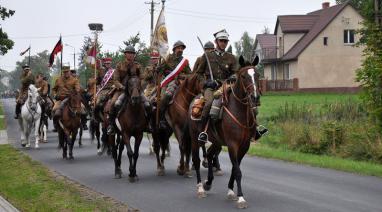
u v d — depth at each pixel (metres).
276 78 58.88
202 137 9.50
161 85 12.34
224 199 9.72
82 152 17.44
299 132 18.47
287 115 21.98
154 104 12.88
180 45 12.66
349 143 16.62
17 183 11.53
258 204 9.25
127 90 11.57
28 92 18.70
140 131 11.80
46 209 8.83
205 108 9.61
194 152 10.09
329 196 9.90
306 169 13.38
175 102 11.86
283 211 8.72
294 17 57.12
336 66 52.75
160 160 12.99
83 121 19.11
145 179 12.05
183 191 10.55
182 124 11.73
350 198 9.71
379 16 20.44
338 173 12.70
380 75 15.94
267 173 12.73
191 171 12.95
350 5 52.56
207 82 9.82
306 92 50.41
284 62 55.94
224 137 9.20
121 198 9.92
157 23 13.70
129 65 11.89
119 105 11.66
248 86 8.51
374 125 16.56
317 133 17.59
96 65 18.42
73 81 15.84
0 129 26.95
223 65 10.07
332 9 55.75
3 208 9.03
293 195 10.00
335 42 52.66
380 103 16.36
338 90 50.97
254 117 9.02
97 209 8.85
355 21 52.56
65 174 12.90
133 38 35.72
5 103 62.91
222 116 9.18
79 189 10.87
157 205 9.30
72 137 15.60
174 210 8.91
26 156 16.02
